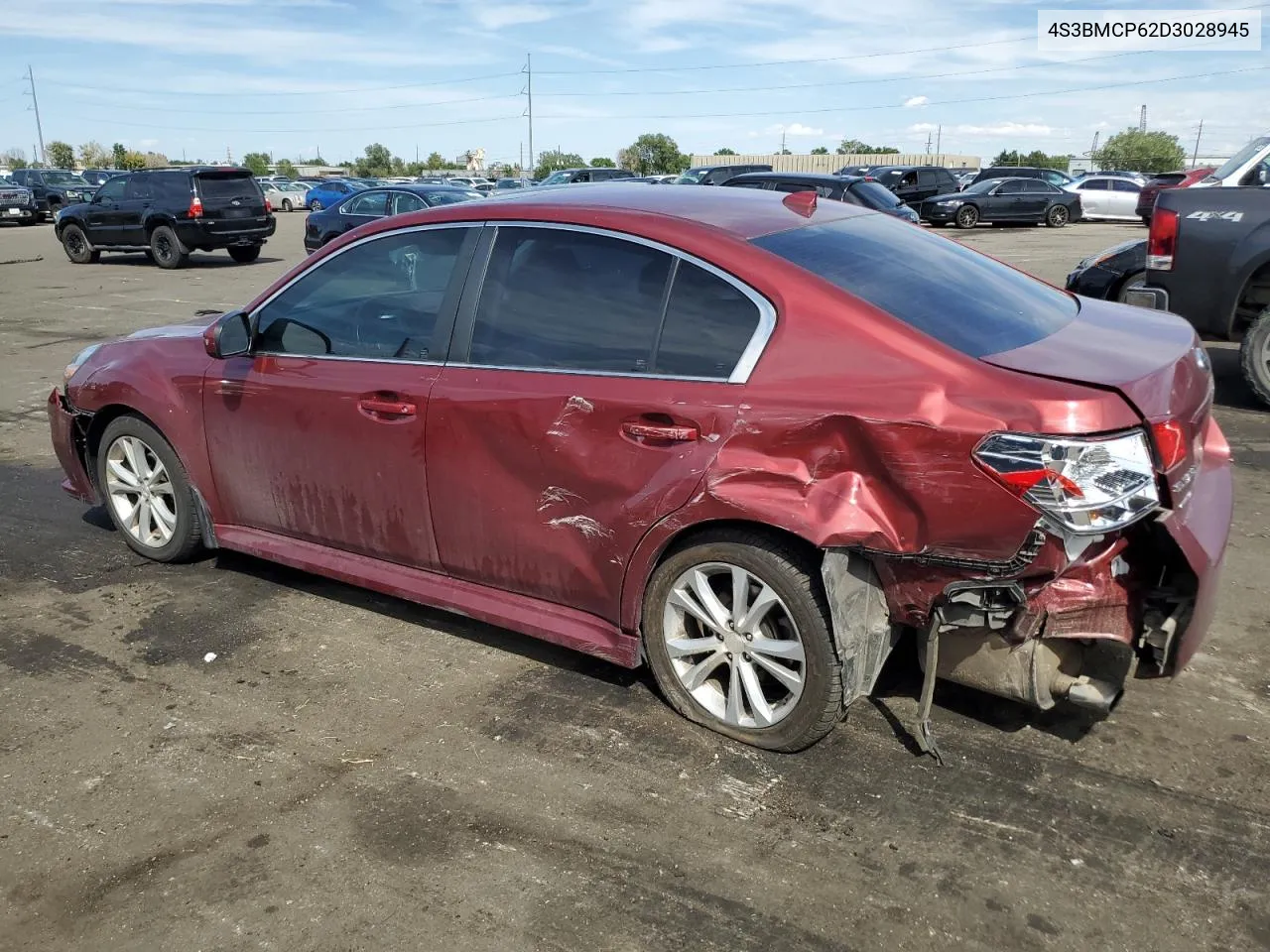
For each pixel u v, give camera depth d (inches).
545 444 129.5
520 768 123.3
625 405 122.8
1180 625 109.7
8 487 238.8
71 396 186.7
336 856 108.3
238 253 815.1
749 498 114.7
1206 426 124.6
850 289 117.0
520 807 115.8
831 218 141.7
